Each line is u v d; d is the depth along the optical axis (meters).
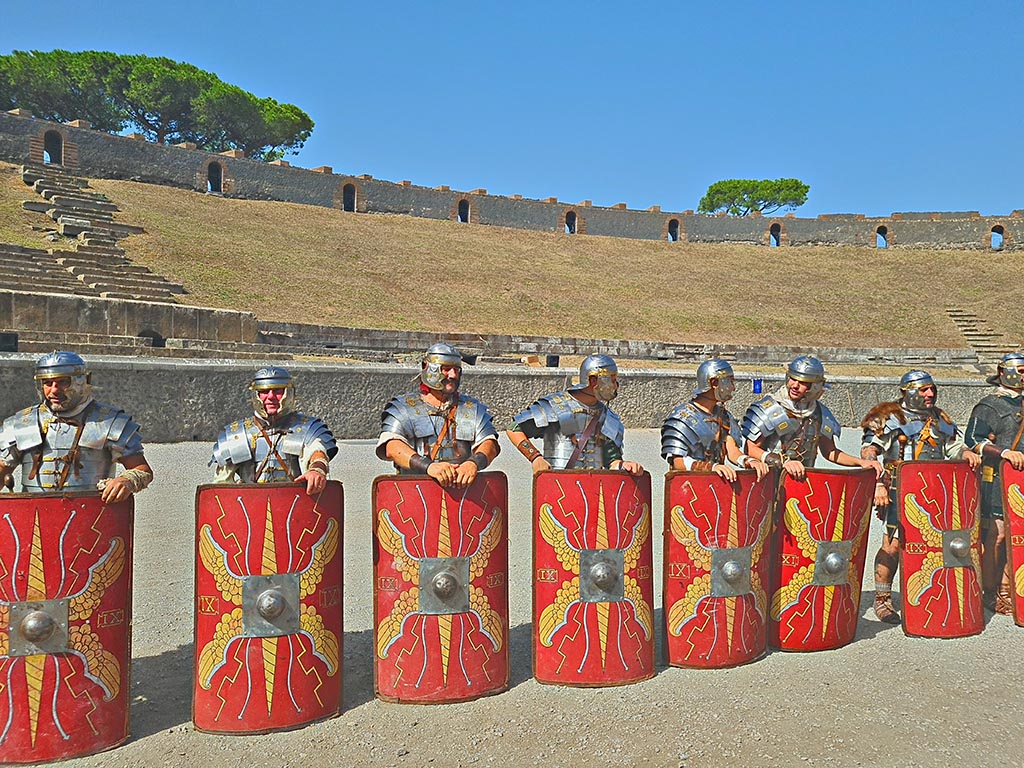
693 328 39.50
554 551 4.79
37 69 57.88
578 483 4.79
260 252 37.47
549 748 4.00
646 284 47.84
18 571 3.85
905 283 52.53
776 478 5.50
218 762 3.85
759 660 5.21
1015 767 3.87
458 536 4.53
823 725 4.28
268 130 66.31
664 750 3.99
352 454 13.84
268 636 4.17
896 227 64.50
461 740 4.07
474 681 4.55
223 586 4.18
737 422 5.76
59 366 4.23
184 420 13.91
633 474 4.86
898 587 7.23
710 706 4.49
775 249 62.75
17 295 18.59
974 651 5.43
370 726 4.23
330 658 4.32
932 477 5.71
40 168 41.47
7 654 3.84
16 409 12.23
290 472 4.66
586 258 53.56
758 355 35.22
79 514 3.95
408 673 4.50
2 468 4.32
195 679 4.21
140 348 17.84
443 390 4.97
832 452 5.96
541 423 5.18
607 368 5.16
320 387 15.45
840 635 5.46
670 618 5.09
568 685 4.74
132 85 60.75
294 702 4.19
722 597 5.07
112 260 29.42
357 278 37.84
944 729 4.25
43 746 3.84
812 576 5.38
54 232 31.66
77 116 61.22
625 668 4.79
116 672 4.03
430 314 34.69
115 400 13.20
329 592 4.35
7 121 42.38
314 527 4.29
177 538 8.18
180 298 27.48
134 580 6.84
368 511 9.76
